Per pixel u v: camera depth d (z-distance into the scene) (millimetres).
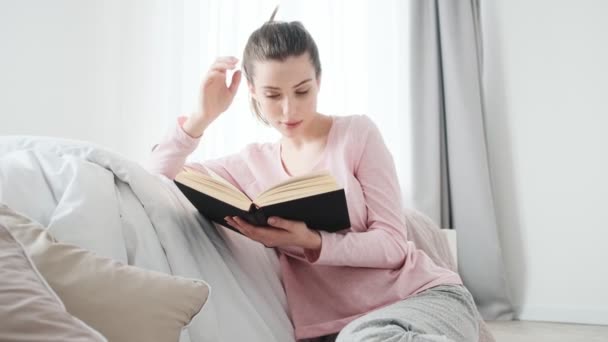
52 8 2469
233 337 912
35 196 895
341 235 1017
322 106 2959
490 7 3121
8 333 531
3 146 1033
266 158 1234
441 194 3008
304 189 868
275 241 961
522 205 2939
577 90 2857
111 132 2576
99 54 2572
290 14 2924
